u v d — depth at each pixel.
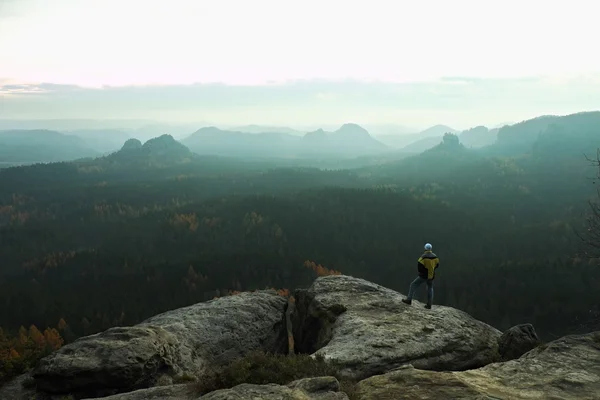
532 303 129.75
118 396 11.34
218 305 23.52
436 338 16.47
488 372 11.72
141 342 15.62
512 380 11.09
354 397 10.01
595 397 10.01
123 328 16.97
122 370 14.04
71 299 158.00
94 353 14.79
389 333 16.52
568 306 122.44
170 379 15.39
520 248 197.25
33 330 117.81
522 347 16.34
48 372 14.18
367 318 18.22
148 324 20.84
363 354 14.77
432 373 11.23
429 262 19.17
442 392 10.09
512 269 156.25
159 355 15.55
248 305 23.75
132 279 176.00
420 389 10.29
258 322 22.61
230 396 9.72
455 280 155.75
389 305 19.83
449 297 144.62
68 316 142.75
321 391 9.99
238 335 21.08
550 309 123.00
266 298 25.38
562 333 109.56
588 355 12.43
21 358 18.31
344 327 17.47
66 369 14.05
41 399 14.34
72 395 14.09
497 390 10.37
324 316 19.97
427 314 18.77
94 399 11.40
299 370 12.03
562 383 10.71
